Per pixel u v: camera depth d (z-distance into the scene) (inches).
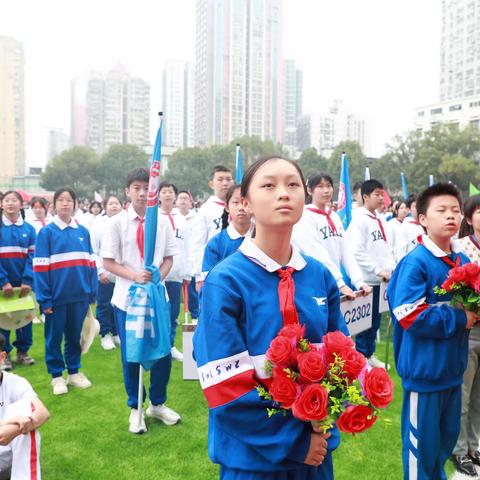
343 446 134.0
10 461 93.7
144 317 136.1
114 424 149.3
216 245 139.9
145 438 139.6
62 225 179.2
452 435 108.1
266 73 3127.5
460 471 121.0
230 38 3031.5
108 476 118.9
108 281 238.5
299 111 4220.0
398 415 153.7
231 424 57.2
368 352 202.8
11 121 3277.6
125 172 1956.2
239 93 3070.9
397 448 132.9
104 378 192.4
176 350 222.8
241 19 3048.7
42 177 2034.9
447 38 3262.8
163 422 150.3
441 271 105.0
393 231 256.4
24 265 218.4
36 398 95.0
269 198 58.7
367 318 172.4
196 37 3307.1
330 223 181.8
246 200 63.6
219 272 60.8
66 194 179.6
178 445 135.3
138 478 118.0
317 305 63.1
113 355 225.0
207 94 3080.7
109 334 244.1
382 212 343.9
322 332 62.7
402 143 1504.7
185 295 264.1
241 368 57.1
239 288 59.7
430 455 105.0
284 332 56.5
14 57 3289.9
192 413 157.4
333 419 55.0
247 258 62.0
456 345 103.2
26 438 90.9
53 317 176.9
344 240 184.4
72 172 1947.6
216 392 56.8
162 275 152.8
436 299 104.5
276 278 61.8
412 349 104.8
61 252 176.7
